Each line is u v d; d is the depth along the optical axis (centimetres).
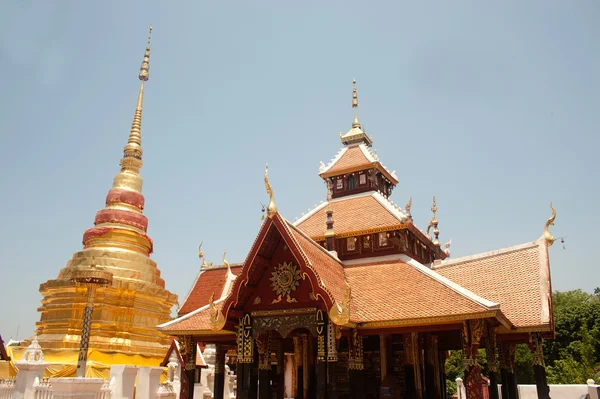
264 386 2098
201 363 3659
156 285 4403
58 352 3584
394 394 2238
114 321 4038
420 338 2517
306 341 2570
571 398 3781
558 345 6494
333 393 1809
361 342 2058
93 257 4241
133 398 2859
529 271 2331
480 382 1823
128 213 4694
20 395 2502
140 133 5297
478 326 1841
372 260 2577
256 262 1989
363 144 3394
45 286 4134
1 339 3152
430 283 2106
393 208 2752
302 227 2969
